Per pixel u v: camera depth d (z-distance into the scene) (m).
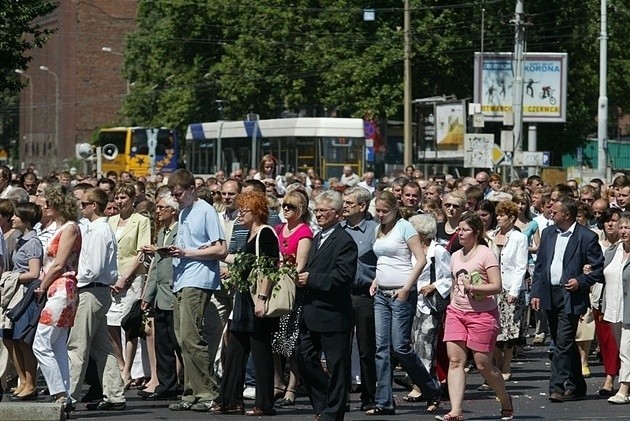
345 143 90.31
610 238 32.50
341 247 23.59
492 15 108.44
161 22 139.00
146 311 29.38
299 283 23.53
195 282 26.38
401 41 106.31
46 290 25.56
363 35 110.69
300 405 27.98
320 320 23.55
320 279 23.39
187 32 129.12
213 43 128.62
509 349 32.28
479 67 103.00
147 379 30.75
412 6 108.06
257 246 25.05
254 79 118.38
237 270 25.09
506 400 25.47
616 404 28.23
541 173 88.69
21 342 27.56
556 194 36.22
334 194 23.84
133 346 30.72
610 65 116.12
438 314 28.20
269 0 118.31
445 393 28.73
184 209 26.62
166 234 29.27
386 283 25.92
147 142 130.38
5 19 55.16
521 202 37.59
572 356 28.83
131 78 162.50
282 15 117.19
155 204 30.94
